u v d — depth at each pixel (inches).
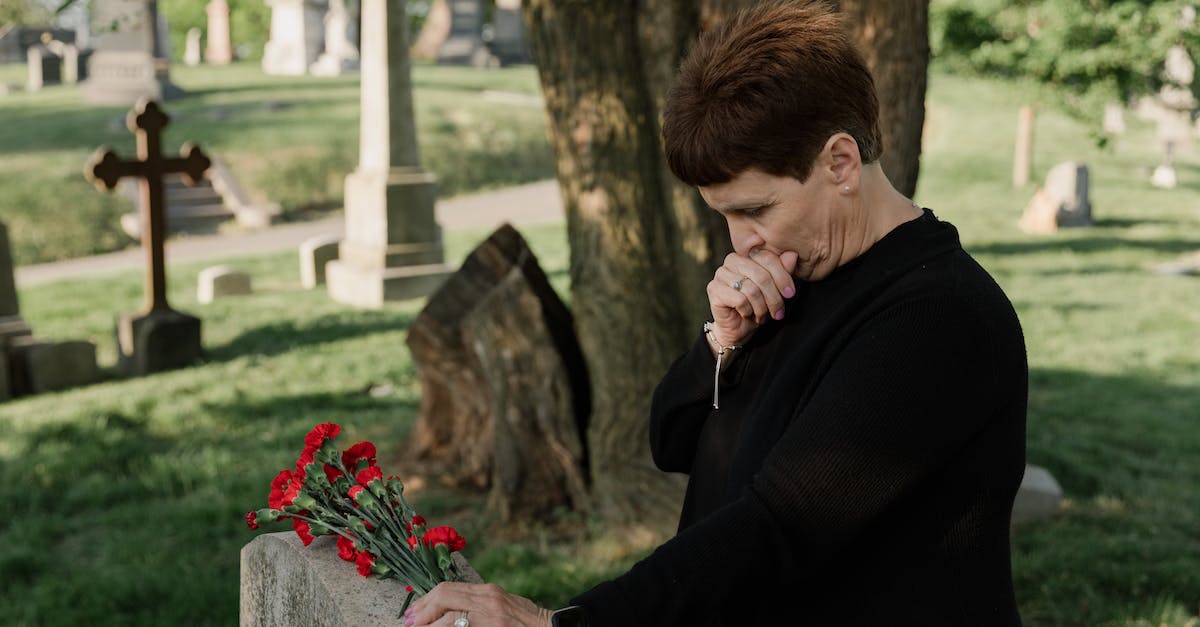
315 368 331.3
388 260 450.6
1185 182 861.2
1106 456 244.4
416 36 1699.1
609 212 178.1
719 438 59.2
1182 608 161.8
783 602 51.8
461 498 204.4
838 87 48.1
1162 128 1055.0
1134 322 406.6
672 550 48.3
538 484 192.5
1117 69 538.9
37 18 438.6
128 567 183.8
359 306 446.6
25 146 775.1
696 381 60.9
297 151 823.1
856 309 50.6
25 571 187.6
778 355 55.0
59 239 657.0
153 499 220.2
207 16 1696.6
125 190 714.8
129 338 351.9
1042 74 556.7
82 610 168.2
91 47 1176.8
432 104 979.3
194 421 276.2
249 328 393.1
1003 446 49.1
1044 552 183.9
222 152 802.8
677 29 169.0
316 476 69.1
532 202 830.5
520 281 190.7
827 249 51.5
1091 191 789.2
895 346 47.6
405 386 314.3
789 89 47.4
